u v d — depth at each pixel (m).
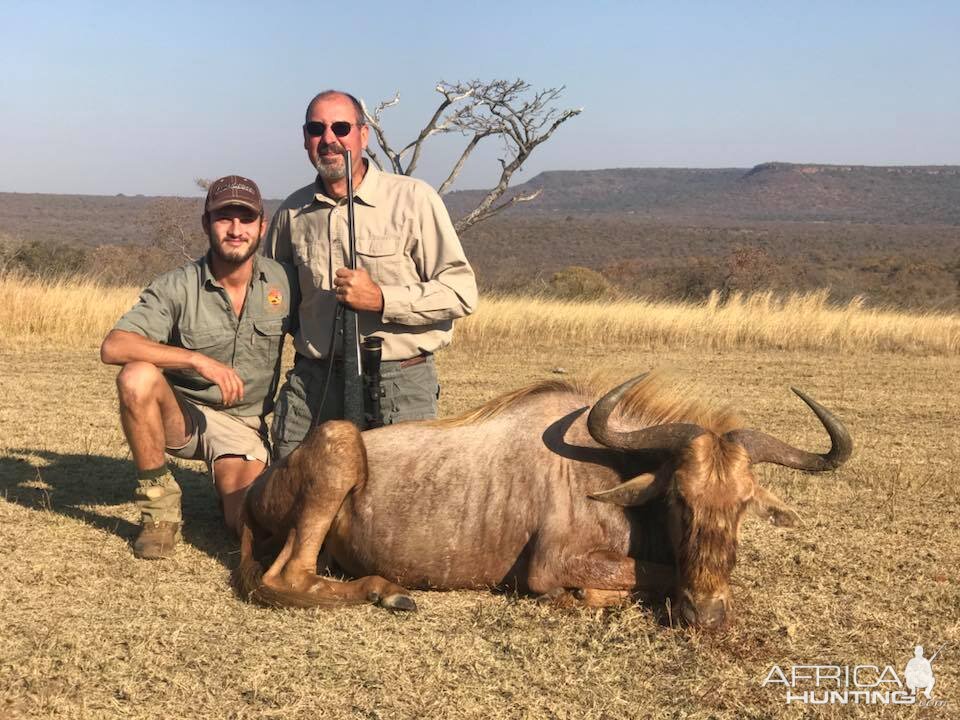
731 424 5.48
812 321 19.86
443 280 6.19
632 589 5.12
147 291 6.20
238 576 5.36
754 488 4.82
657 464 5.21
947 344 19.02
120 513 6.72
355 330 5.94
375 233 6.28
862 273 61.47
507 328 19.44
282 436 6.38
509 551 5.30
